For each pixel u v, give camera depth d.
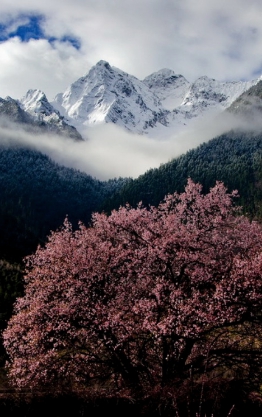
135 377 15.34
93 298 16.47
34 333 15.94
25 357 16.67
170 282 16.66
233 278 14.60
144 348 15.73
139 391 12.91
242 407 11.66
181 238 16.91
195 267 16.61
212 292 15.63
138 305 15.02
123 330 15.06
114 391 13.16
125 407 11.57
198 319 14.09
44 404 11.47
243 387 12.99
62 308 15.61
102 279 17.03
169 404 11.47
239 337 16.00
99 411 11.45
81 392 12.23
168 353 15.32
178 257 16.58
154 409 11.44
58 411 11.41
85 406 11.46
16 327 16.70
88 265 16.91
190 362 15.22
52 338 15.49
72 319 15.70
